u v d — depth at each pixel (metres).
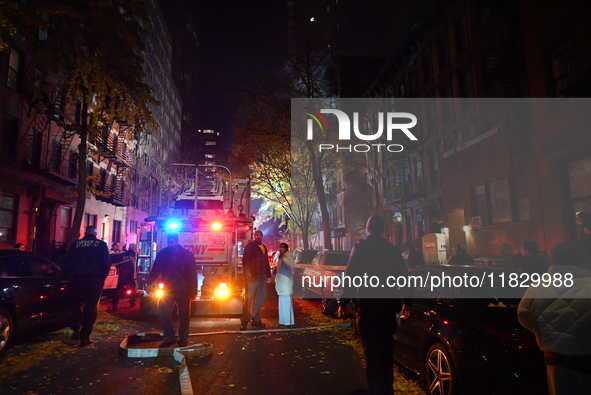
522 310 3.21
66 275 7.22
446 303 4.91
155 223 10.35
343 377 5.51
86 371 5.70
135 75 16.81
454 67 21.72
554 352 2.97
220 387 5.09
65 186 24.66
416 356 5.07
